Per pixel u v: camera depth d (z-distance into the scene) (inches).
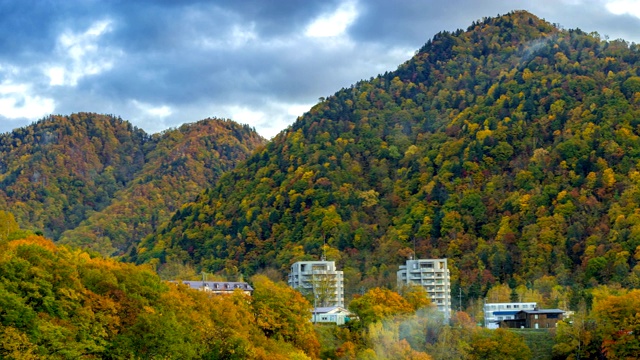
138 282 7790.4
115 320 6929.1
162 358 6865.2
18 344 5944.9
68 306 6717.5
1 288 6250.0
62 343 6279.5
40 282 6628.9
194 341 7445.9
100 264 7864.2
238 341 7760.8
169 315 7253.9
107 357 6673.2
